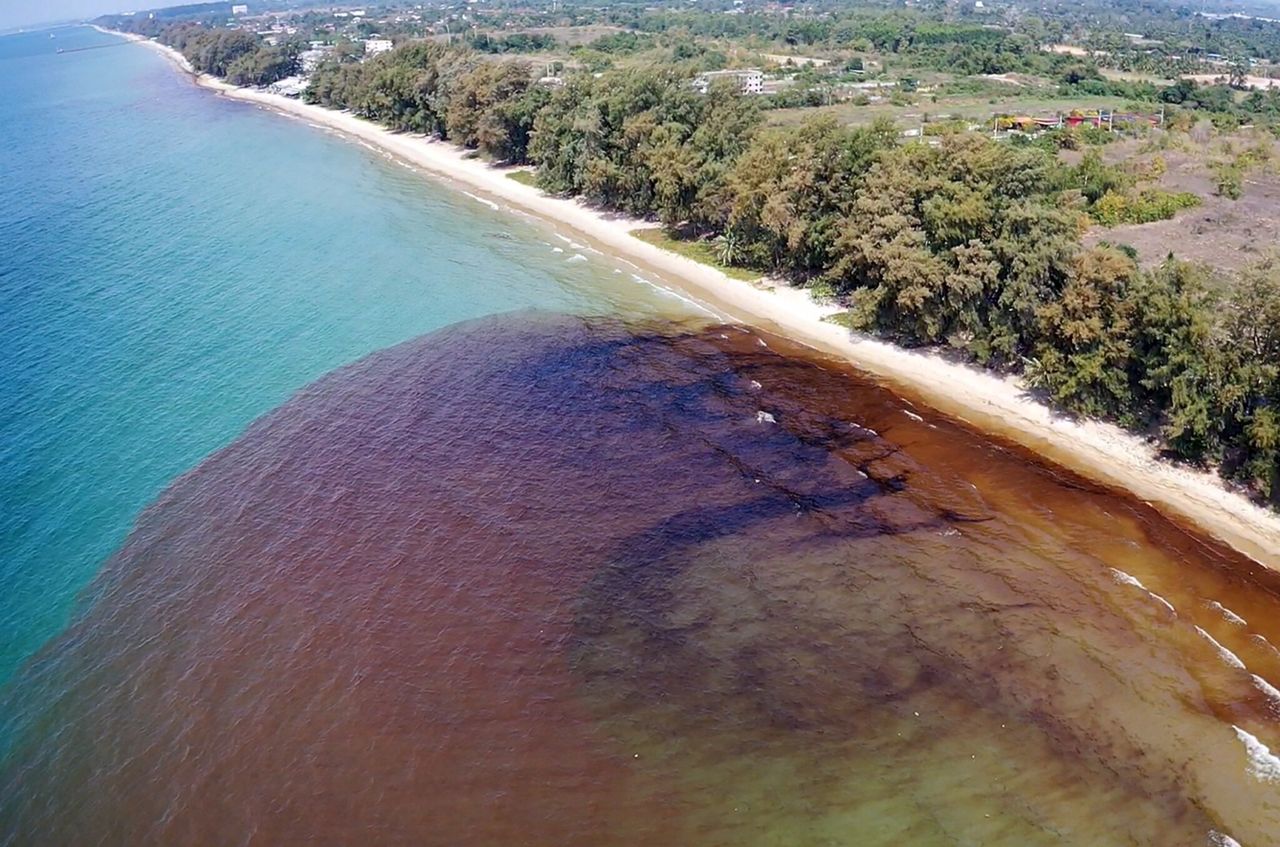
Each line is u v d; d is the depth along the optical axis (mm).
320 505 45000
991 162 55656
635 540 41219
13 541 43031
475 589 38438
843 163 65688
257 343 64625
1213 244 66812
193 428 53094
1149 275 46312
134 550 42188
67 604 38844
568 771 29734
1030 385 52219
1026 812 27672
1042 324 49594
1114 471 45156
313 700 33031
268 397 56469
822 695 32312
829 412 52281
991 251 53438
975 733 30484
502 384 57062
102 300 73750
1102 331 46938
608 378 57344
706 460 47594
